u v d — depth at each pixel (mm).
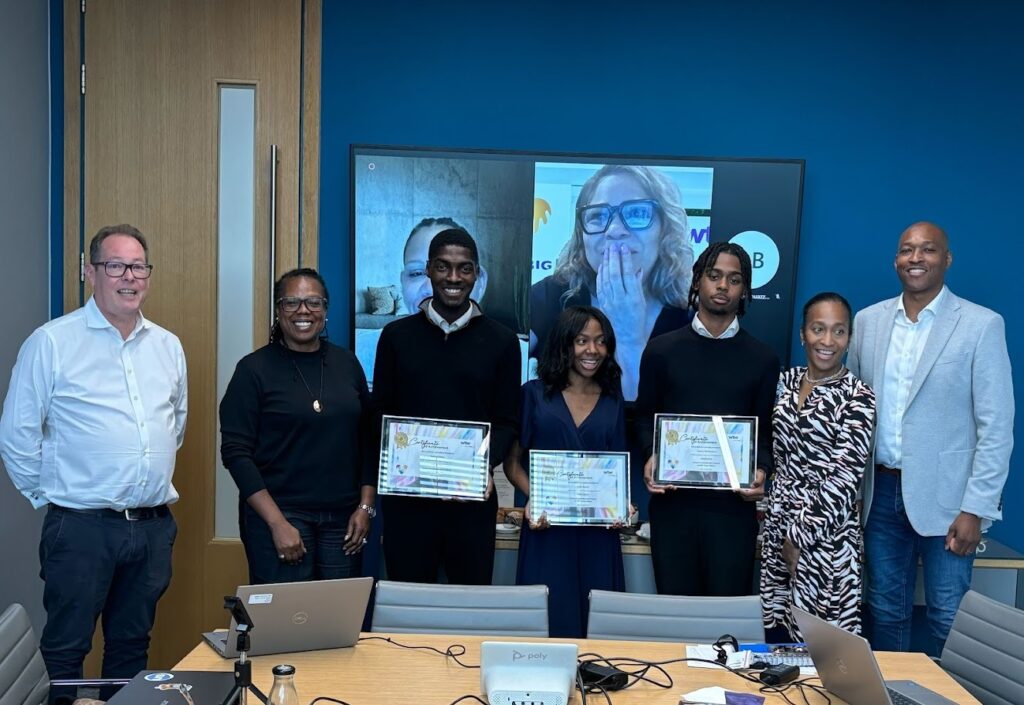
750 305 3389
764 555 2918
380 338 2980
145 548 2625
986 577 3174
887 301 3031
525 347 3404
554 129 3424
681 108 3426
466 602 2377
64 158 3396
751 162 3344
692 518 2879
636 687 1891
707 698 1811
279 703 1538
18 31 3160
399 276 3375
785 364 3404
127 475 2557
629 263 3379
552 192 3359
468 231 3363
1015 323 3449
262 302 3443
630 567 3182
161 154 3398
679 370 2914
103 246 2537
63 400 2527
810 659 2037
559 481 2822
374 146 3324
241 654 1617
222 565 3480
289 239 3432
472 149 3332
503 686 1744
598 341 2863
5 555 3201
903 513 2898
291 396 2719
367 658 2008
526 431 2951
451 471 2805
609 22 3402
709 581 2885
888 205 3447
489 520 2908
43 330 2541
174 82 3381
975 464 2820
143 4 3357
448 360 2879
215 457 3469
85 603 2527
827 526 2699
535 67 3410
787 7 3400
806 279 3471
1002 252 3445
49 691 2133
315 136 3406
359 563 2861
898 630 2979
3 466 3174
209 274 3428
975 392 2822
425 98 3412
